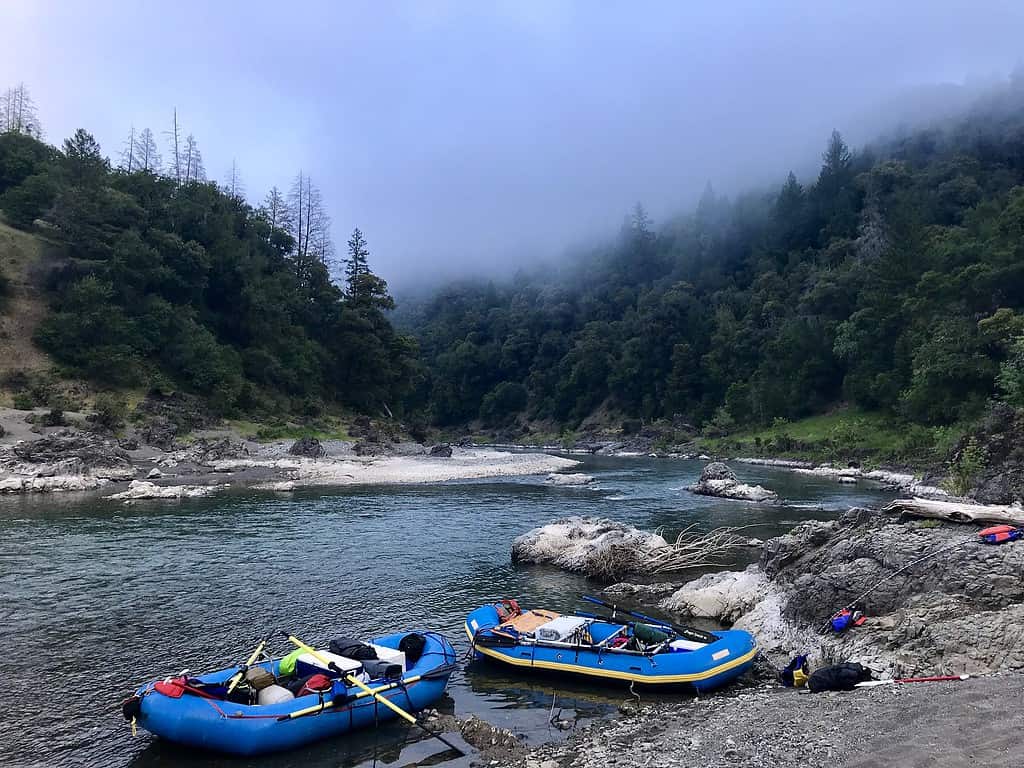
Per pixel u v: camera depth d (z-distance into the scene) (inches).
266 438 2564.0
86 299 2556.6
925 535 531.2
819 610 527.2
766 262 5231.3
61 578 754.2
